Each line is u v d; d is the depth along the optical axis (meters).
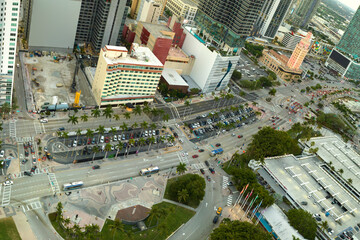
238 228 198.38
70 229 181.25
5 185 199.62
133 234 184.25
